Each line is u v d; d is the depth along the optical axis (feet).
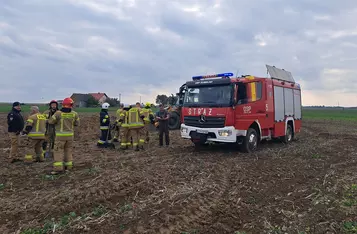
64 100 26.21
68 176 24.50
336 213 16.85
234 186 22.08
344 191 20.67
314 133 64.95
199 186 21.61
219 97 33.71
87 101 241.55
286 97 44.27
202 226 15.35
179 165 28.48
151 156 33.73
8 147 41.37
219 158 32.42
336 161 31.42
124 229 14.67
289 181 23.50
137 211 16.71
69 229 14.62
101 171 26.02
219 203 18.49
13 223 15.65
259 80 37.17
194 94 35.96
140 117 37.55
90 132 62.59
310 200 19.06
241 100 33.86
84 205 17.89
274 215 16.72
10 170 26.68
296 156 34.04
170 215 16.17
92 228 14.78
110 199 18.94
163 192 20.06
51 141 32.63
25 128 28.68
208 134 34.17
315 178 24.30
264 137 38.93
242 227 15.31
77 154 35.47
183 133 36.24
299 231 14.69
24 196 19.66
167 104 66.39
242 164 29.45
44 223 15.49
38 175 24.94
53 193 20.03
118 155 34.60
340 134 61.21
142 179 23.22
